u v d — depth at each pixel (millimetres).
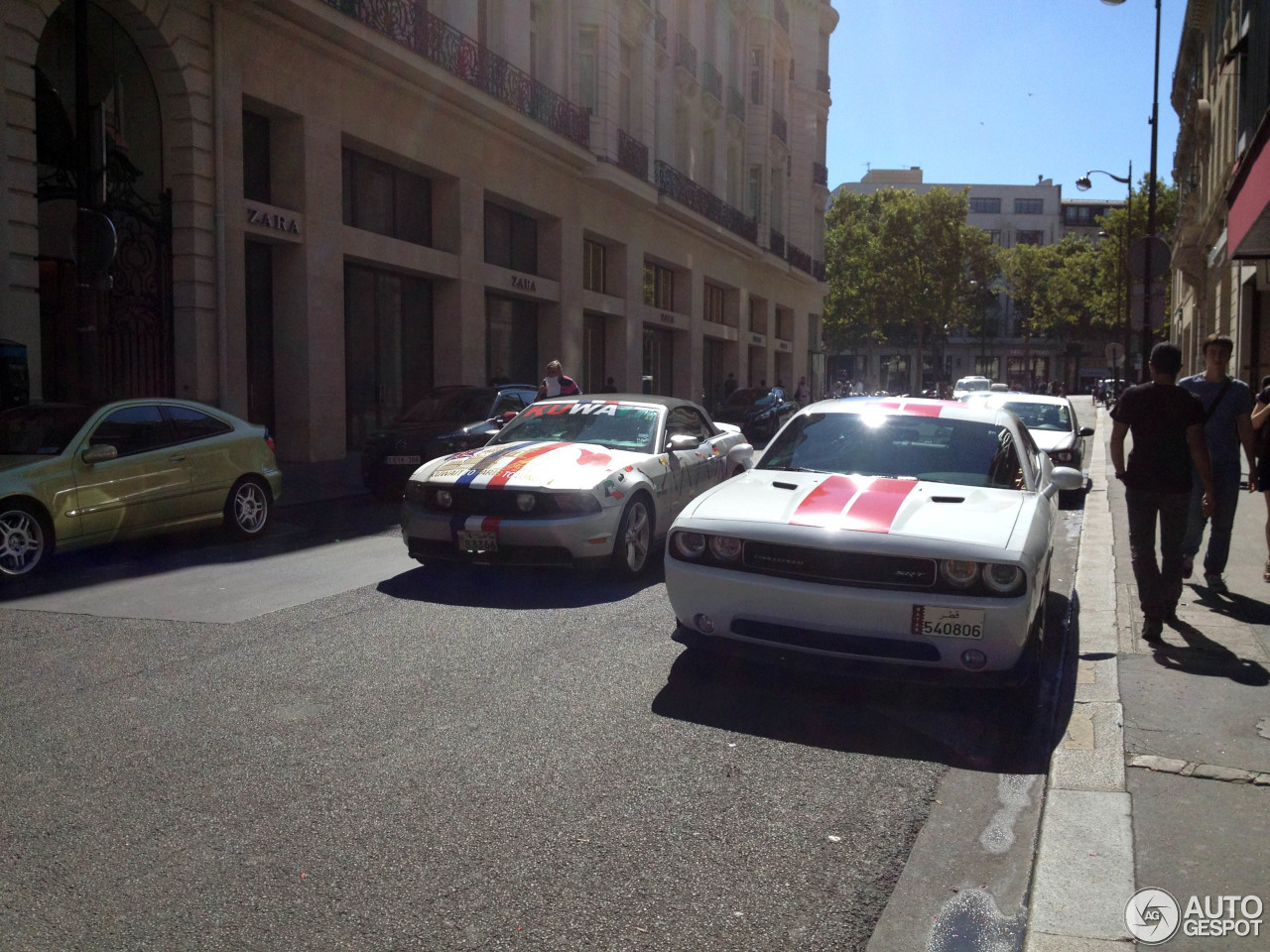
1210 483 5848
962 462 5738
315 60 17141
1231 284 22797
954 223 65000
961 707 4914
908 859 3400
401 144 19375
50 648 5715
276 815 3596
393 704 4785
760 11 39156
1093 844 3375
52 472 7898
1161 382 5863
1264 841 3391
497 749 4246
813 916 2990
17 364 10578
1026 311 98750
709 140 36094
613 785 3902
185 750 4195
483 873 3207
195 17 14898
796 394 39031
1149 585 5805
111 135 14250
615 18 26594
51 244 14469
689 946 2820
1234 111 21484
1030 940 2812
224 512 9500
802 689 5117
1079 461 13680
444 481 7469
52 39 14383
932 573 4574
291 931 2863
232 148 15570
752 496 5355
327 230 17609
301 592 7227
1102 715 4582
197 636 5988
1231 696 4832
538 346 26031
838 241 70188
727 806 3742
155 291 14922
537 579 7758
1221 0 24562
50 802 3684
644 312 31078
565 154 24469
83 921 2904
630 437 8484
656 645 5883
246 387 15930
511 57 22859
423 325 21359
